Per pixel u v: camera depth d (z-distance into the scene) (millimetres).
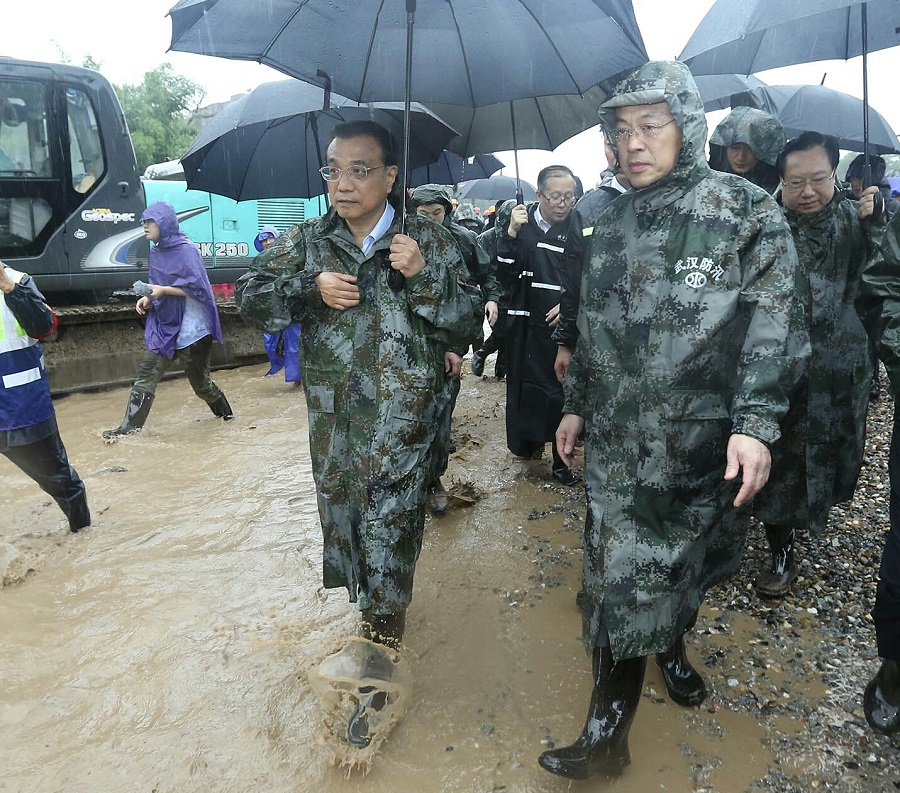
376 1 2604
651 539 2145
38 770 2385
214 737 2518
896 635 2291
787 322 2008
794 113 5176
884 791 2219
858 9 3748
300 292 2502
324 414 2568
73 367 7320
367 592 2494
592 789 2248
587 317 2312
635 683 2178
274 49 2711
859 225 3172
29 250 6945
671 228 2148
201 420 6617
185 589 3516
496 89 2758
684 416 2111
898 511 2320
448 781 2309
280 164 3818
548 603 3340
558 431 2475
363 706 2494
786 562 3320
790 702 2617
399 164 3061
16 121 6734
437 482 4328
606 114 2215
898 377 2326
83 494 4176
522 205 4434
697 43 3010
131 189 7469
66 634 3141
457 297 2617
